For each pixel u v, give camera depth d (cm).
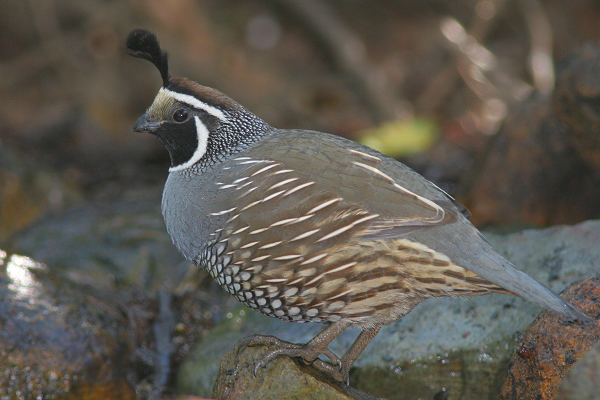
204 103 815
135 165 1719
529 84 2023
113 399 894
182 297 1093
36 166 1506
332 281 720
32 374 851
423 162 1623
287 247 721
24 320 881
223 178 775
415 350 835
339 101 2050
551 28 2091
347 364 783
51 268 1116
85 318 927
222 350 904
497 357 808
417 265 701
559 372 671
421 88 2080
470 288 705
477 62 1894
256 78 2041
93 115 1922
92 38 2044
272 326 924
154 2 2008
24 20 2205
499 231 1075
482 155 1293
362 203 711
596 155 1044
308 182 727
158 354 981
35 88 2069
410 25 2261
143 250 1223
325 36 2053
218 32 2105
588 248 858
